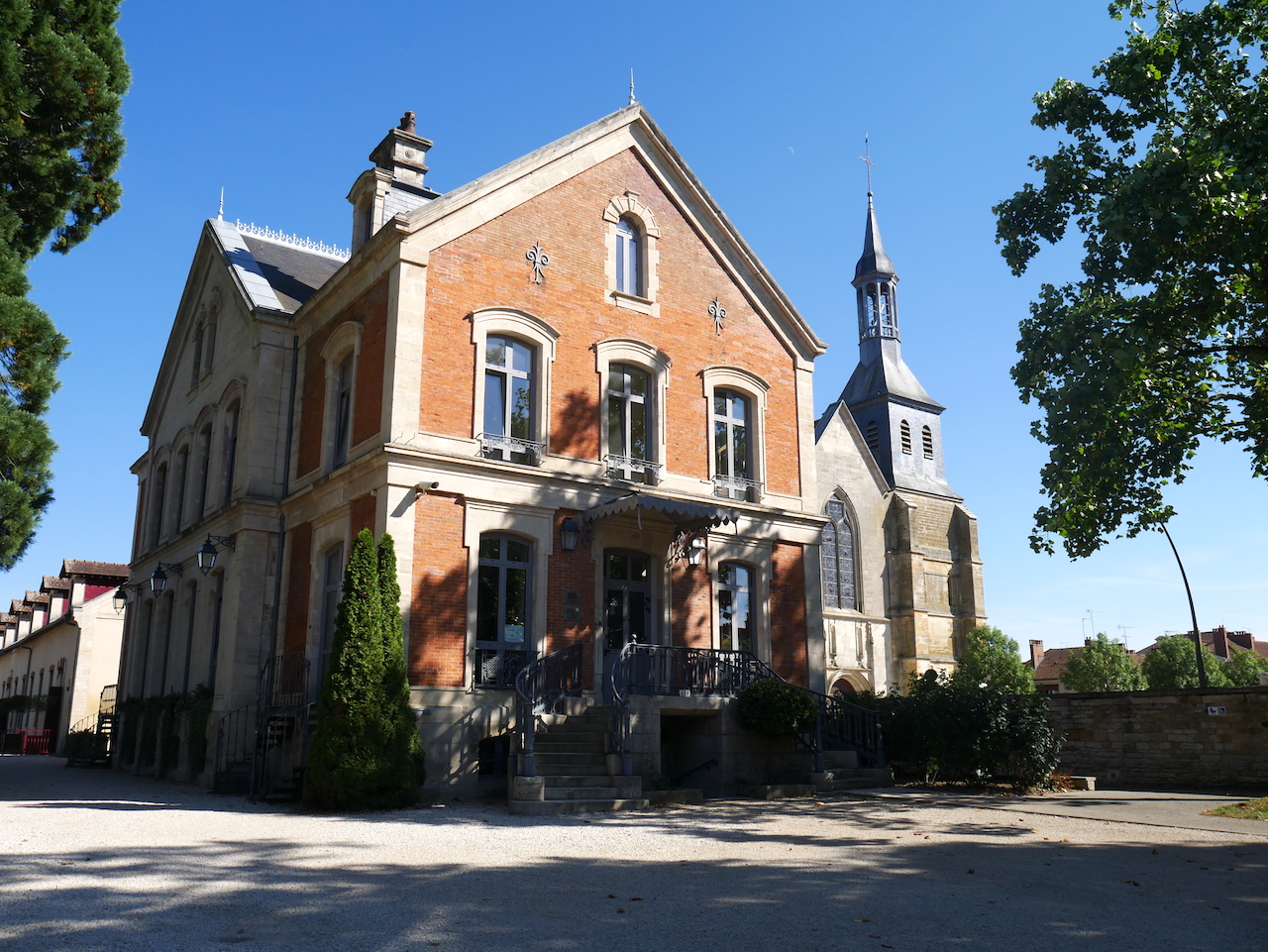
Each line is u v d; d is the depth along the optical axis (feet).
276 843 33.96
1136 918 24.21
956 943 21.57
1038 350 52.42
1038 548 54.39
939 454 190.60
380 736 46.19
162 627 82.02
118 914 22.77
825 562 152.87
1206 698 63.10
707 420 68.23
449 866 29.89
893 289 197.77
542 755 49.08
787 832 38.40
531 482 58.34
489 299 59.52
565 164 64.75
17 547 52.29
